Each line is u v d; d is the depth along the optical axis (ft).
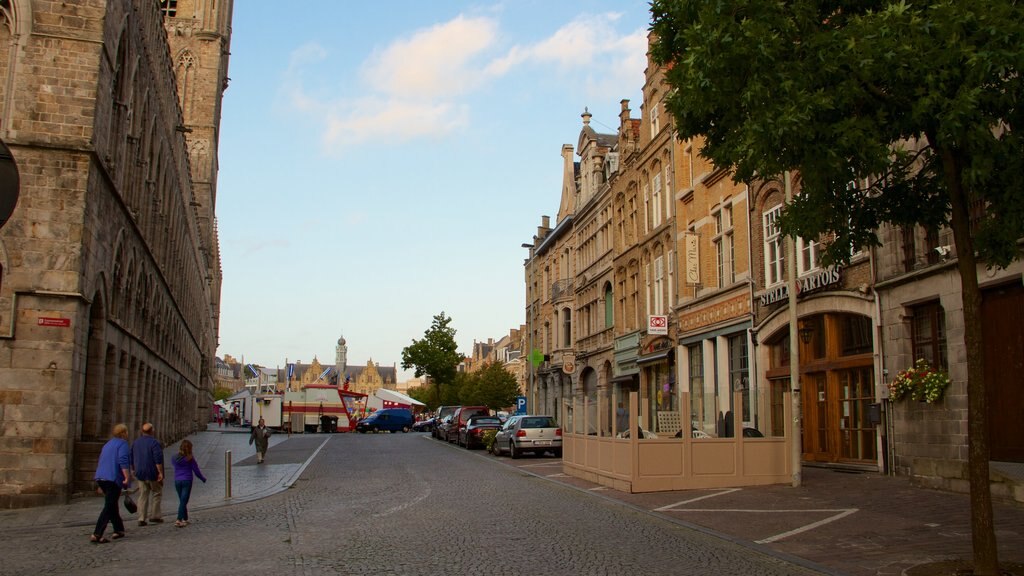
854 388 62.49
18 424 51.37
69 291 52.90
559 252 169.07
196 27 224.74
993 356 47.03
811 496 49.11
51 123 53.83
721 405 81.46
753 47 28.30
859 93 28.07
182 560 31.94
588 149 147.54
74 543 37.01
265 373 406.21
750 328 77.20
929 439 51.60
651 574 28.40
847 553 31.48
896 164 32.22
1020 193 27.66
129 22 64.28
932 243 52.21
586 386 147.54
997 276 45.91
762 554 32.12
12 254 52.31
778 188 72.84
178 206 121.80
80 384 54.75
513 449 94.07
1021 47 24.30
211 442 138.00
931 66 26.32
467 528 39.73
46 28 54.65
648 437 56.39
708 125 34.19
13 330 51.67
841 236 33.68
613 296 126.00
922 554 30.60
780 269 72.90
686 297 94.73
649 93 108.37
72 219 53.47
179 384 142.72
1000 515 38.73
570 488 59.11
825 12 31.78
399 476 71.36
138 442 43.39
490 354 488.85
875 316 57.98
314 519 44.01
